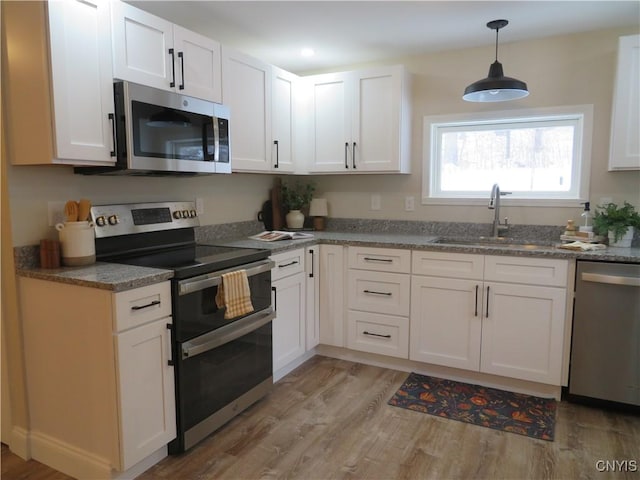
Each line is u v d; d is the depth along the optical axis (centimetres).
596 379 246
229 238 319
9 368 205
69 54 182
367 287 304
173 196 280
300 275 296
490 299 267
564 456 204
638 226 258
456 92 326
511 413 244
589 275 240
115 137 202
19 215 198
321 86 338
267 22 270
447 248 274
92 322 176
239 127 279
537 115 303
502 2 243
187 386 202
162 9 251
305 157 347
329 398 262
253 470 196
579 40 289
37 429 202
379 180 358
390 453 208
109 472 181
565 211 301
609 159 275
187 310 200
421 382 284
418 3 243
